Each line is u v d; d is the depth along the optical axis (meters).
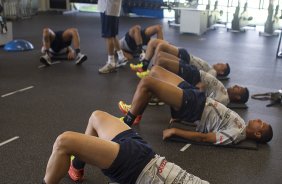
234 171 2.43
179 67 3.32
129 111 2.71
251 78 4.75
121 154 1.68
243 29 8.79
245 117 3.39
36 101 3.57
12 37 6.54
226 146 2.73
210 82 3.38
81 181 2.21
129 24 8.92
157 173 1.73
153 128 3.04
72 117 3.21
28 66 4.87
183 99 2.63
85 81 4.29
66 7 10.63
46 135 2.83
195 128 3.05
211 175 2.37
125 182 1.73
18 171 2.31
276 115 3.47
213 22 8.98
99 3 4.49
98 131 1.95
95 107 3.47
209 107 2.71
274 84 4.51
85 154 1.64
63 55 5.34
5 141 2.71
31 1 9.84
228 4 9.66
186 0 8.45
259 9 9.69
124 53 5.38
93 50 5.99
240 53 6.29
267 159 2.61
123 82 4.29
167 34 7.91
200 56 5.94
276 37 8.05
